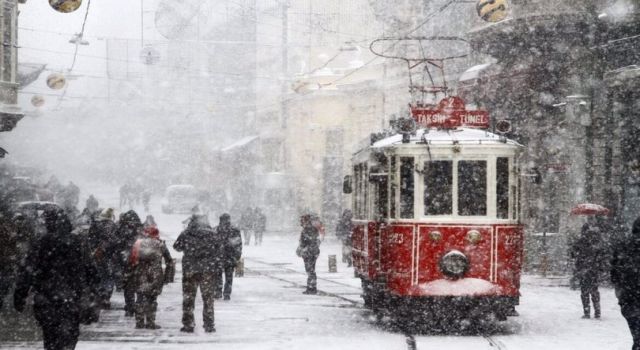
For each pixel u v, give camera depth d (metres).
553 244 34.31
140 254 17.91
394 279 17.80
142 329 18.03
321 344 16.17
